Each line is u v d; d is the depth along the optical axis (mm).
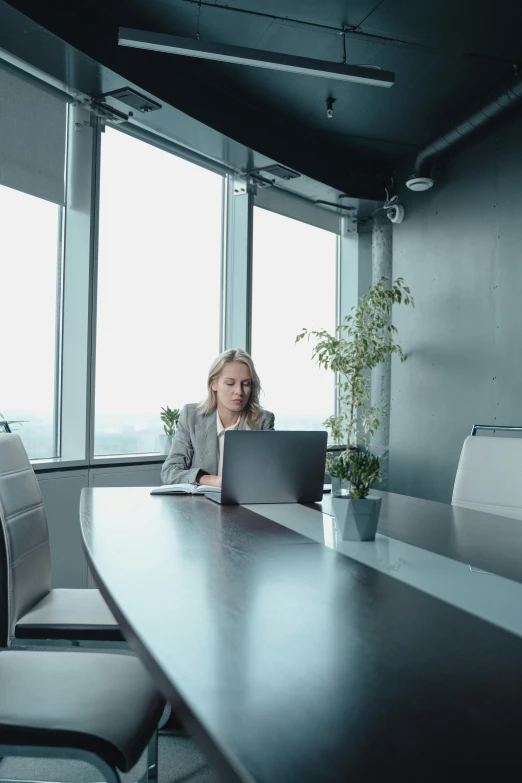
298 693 772
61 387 4121
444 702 750
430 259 5539
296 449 2275
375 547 1605
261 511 2121
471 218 5148
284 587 1237
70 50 3502
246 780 583
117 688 1369
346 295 6590
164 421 4613
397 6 3730
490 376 4961
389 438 5840
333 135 5480
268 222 5824
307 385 6207
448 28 3947
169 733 2238
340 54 4301
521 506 2434
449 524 1971
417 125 5301
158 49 3359
